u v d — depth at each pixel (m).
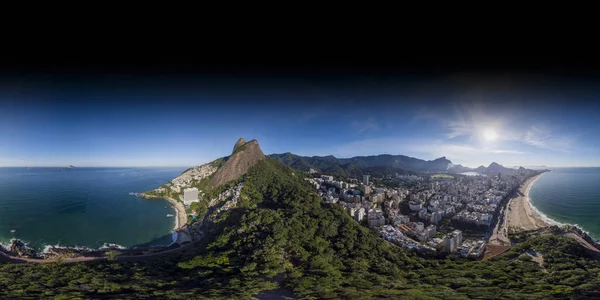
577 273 50.53
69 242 99.00
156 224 120.38
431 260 67.69
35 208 149.12
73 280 50.12
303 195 107.12
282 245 63.22
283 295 41.19
